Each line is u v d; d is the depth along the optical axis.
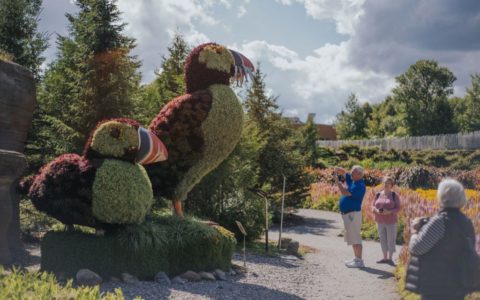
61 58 12.48
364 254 10.96
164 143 8.77
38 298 3.84
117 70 11.70
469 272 3.81
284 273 8.49
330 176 27.69
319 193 24.31
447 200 4.00
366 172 28.84
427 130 56.78
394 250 9.76
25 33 12.30
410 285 4.06
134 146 7.48
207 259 7.75
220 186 11.84
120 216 7.10
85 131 11.58
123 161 7.45
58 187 7.06
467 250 3.85
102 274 6.97
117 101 11.56
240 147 11.98
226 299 6.40
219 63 9.29
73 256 7.00
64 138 11.45
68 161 7.29
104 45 11.77
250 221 11.62
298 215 19.75
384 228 9.80
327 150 42.47
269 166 17.02
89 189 7.08
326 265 9.52
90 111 11.48
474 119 53.47
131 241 7.07
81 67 11.75
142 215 7.34
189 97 8.99
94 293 3.97
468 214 9.43
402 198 14.91
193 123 8.82
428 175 26.02
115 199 7.05
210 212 11.66
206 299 6.29
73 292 4.07
